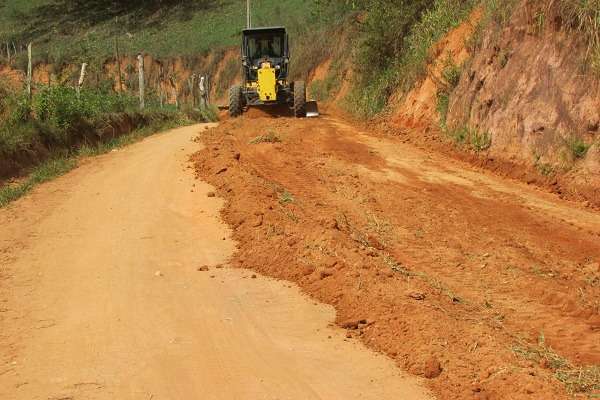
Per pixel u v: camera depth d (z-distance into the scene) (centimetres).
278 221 786
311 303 574
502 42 1290
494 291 622
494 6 1394
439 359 451
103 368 445
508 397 402
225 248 732
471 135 1286
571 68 1070
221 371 444
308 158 1259
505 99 1216
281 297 587
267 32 2122
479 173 1156
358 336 508
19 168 1164
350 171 1139
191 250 724
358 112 2153
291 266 647
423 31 1855
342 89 2850
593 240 767
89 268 661
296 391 418
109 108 1759
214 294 592
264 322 530
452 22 1684
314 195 967
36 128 1291
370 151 1343
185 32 5422
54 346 480
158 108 2309
